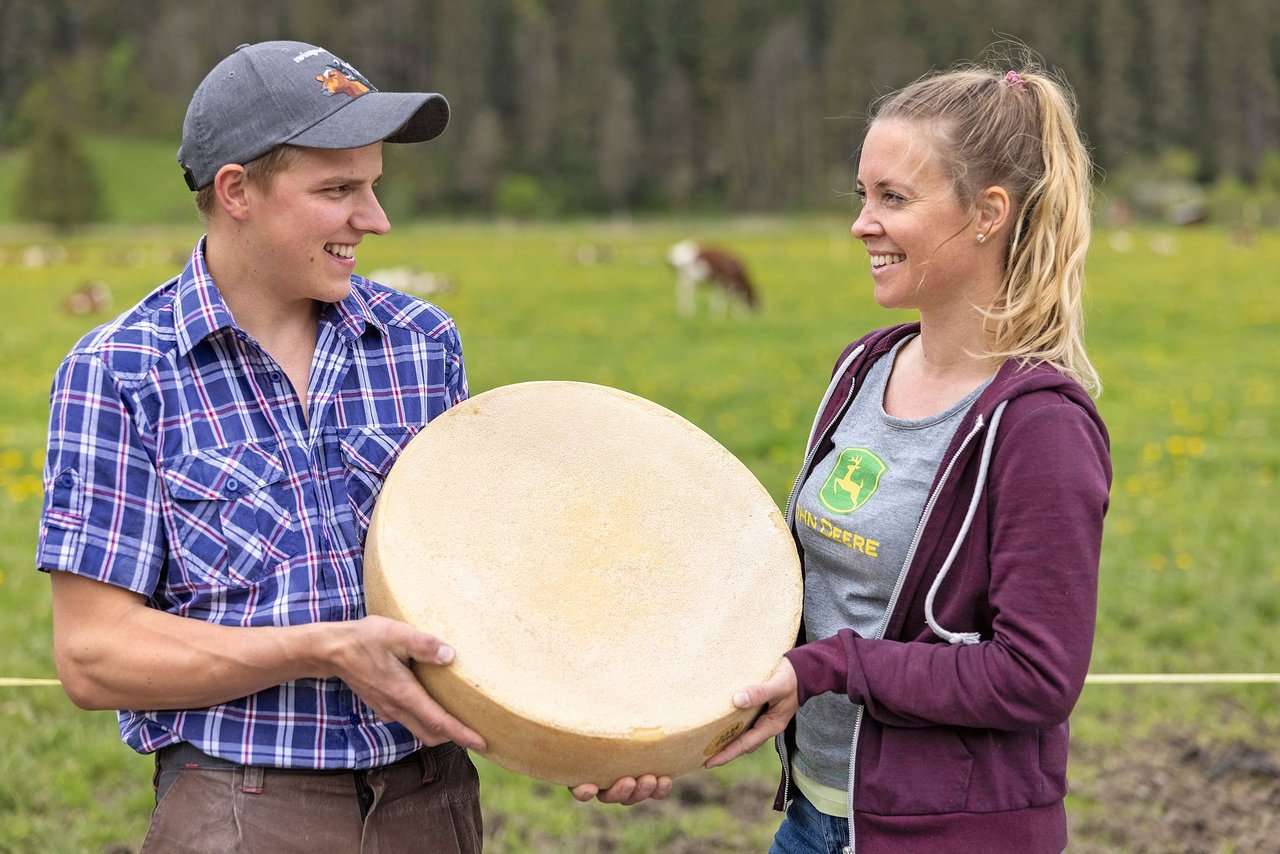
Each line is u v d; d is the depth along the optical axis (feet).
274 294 6.57
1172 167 248.32
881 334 6.91
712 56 329.72
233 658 5.83
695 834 11.69
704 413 31.94
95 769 12.46
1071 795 12.37
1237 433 29.07
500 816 11.87
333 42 335.47
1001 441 5.81
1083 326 6.38
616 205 301.43
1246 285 72.59
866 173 6.29
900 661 5.82
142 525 6.08
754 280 84.02
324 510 6.47
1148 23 282.56
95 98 326.03
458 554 6.25
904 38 298.76
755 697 5.87
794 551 6.67
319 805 6.32
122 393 6.10
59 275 94.07
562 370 39.24
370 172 6.39
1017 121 6.12
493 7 327.26
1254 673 15.05
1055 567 5.57
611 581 6.42
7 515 21.25
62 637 6.07
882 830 6.01
